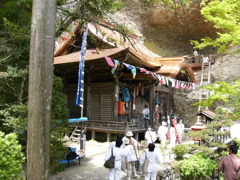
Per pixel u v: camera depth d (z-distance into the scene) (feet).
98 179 22.58
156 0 23.77
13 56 20.17
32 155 11.31
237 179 16.98
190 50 91.56
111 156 18.28
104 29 44.68
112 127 43.57
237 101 22.54
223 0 22.24
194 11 78.02
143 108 54.29
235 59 66.39
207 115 33.24
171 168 21.11
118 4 21.45
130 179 22.35
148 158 18.89
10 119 17.60
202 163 22.22
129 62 40.75
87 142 44.70
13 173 12.66
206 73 71.15
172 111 68.69
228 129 42.80
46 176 11.66
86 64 41.96
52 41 12.08
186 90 71.00
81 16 20.74
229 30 24.00
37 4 11.76
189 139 48.11
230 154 17.83
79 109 50.96
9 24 17.98
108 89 46.14
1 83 20.25
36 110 11.43
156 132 47.88
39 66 11.56
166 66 46.88
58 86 20.71
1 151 12.31
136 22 86.43
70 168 26.63
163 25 87.45
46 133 11.73
